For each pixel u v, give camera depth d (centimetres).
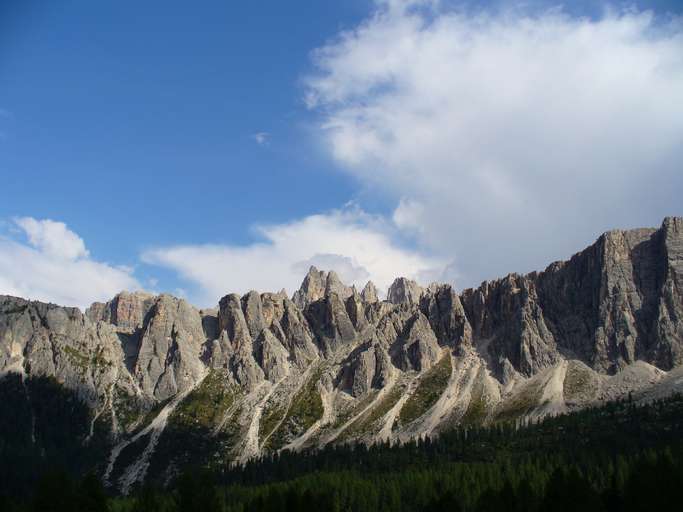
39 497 19450
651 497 19425
